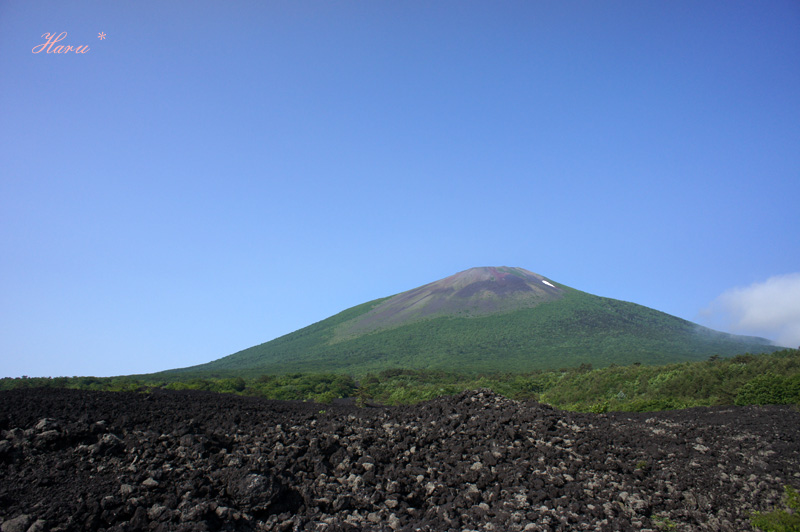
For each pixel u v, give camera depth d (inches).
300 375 2920.8
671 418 746.2
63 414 456.1
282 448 466.0
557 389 1915.6
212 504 362.0
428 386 2488.9
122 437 439.2
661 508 450.9
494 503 432.8
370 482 441.4
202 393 896.9
